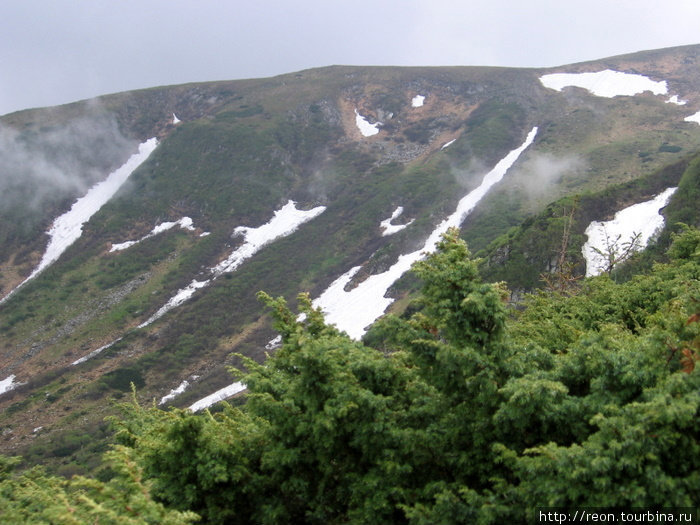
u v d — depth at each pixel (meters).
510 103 155.25
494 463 8.00
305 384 8.70
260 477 9.27
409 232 101.12
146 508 6.78
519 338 13.86
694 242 20.27
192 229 120.44
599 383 7.83
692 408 6.00
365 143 153.00
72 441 59.00
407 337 8.75
